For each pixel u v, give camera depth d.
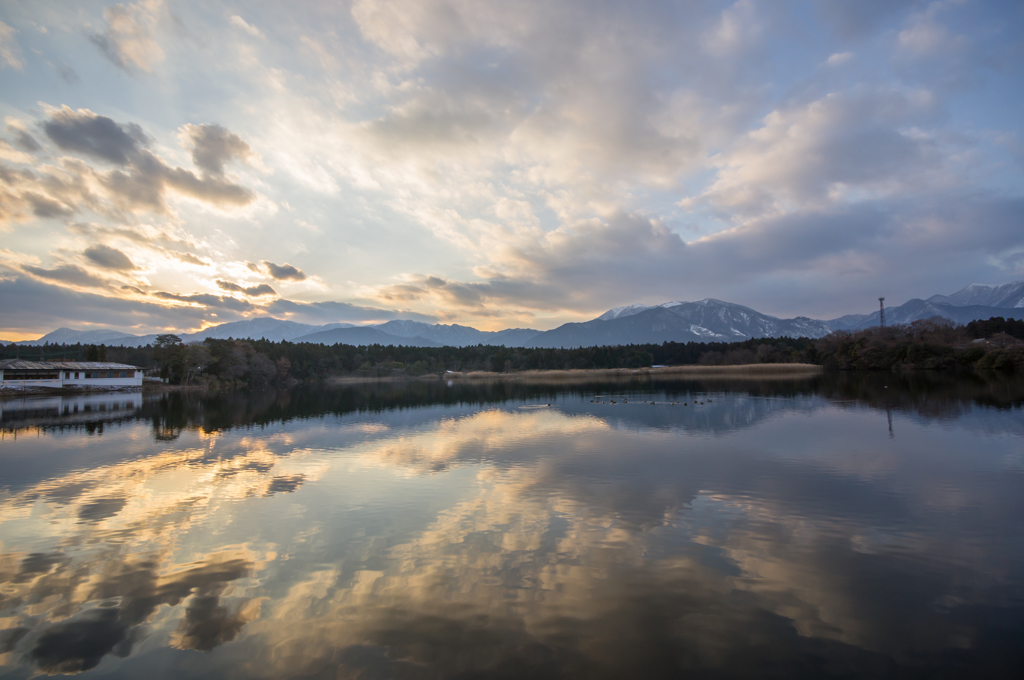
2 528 13.96
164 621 8.89
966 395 44.66
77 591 10.06
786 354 146.25
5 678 7.39
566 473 19.61
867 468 19.27
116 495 17.33
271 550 12.07
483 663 7.48
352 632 8.41
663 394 59.38
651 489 16.97
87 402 65.00
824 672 7.16
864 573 10.25
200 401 67.25
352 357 188.50
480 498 16.30
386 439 29.66
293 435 32.03
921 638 7.95
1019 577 9.95
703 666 7.34
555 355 190.62
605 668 7.32
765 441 25.83
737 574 10.30
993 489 15.98
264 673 7.38
